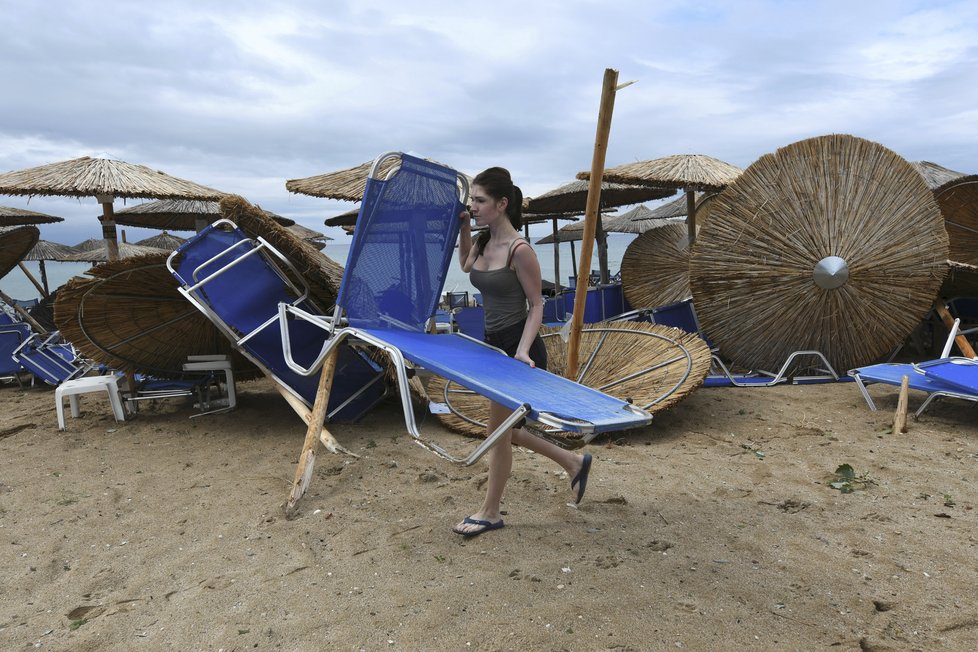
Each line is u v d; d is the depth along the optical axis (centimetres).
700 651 229
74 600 284
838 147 751
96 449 536
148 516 380
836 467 445
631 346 670
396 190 362
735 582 278
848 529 334
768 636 238
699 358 592
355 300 367
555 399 268
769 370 798
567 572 290
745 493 393
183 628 255
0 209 1484
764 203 772
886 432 534
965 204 1038
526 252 326
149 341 666
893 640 235
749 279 784
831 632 239
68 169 754
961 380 541
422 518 361
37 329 1142
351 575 295
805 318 775
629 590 272
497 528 340
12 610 276
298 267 548
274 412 652
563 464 349
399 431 565
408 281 392
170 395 655
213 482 441
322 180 855
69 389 605
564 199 1417
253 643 244
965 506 366
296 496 378
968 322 963
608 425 238
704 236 796
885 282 754
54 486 440
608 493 394
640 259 1230
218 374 711
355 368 595
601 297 1239
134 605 276
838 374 787
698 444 513
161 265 592
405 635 244
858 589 271
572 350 542
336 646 239
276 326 548
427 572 295
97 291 606
